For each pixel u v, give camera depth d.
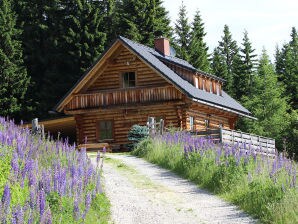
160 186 19.41
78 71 57.44
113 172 22.55
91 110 39.25
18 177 12.74
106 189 18.52
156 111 38.53
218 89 46.44
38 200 10.72
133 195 17.70
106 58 39.09
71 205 12.29
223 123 44.78
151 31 61.84
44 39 59.34
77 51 57.09
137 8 61.16
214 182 18.55
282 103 62.88
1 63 54.66
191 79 41.00
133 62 39.22
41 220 10.36
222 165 18.86
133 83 39.34
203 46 73.19
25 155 15.91
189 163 21.73
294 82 73.00
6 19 56.78
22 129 22.03
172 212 15.41
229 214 15.00
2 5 57.06
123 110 39.19
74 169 14.02
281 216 13.31
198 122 39.88
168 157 24.44
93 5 59.22
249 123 60.94
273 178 15.44
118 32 61.53
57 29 59.09
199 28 72.94
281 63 80.94
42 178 12.49
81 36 57.62
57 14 59.66
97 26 58.16
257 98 62.75
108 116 39.69
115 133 39.47
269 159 18.58
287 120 59.50
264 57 67.75
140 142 31.08
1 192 12.05
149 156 26.89
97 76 39.69
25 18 61.19
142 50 40.38
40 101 57.09
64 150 18.08
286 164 17.03
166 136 28.16
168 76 36.94
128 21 60.09
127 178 21.00
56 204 12.02
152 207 16.02
